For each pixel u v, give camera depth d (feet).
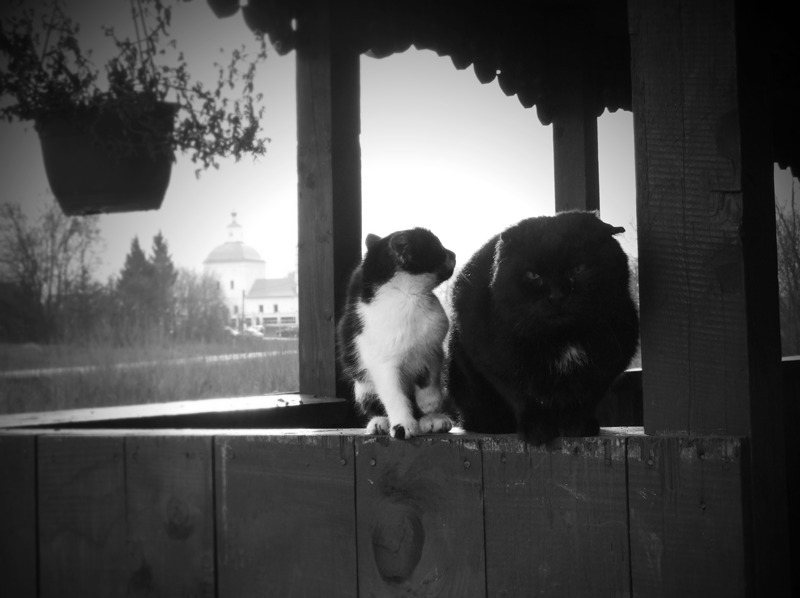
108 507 9.25
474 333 8.08
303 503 8.26
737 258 6.86
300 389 13.88
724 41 6.92
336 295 13.39
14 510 9.68
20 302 29.99
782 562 7.09
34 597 9.57
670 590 6.68
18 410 21.31
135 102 12.80
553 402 7.63
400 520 7.79
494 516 7.39
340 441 8.08
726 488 6.48
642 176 7.30
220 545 8.69
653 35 7.23
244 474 8.57
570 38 19.56
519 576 7.28
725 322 6.91
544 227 7.81
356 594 7.99
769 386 7.12
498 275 7.79
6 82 12.77
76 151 12.90
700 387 7.01
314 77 13.61
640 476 6.79
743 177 6.87
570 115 19.63
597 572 6.95
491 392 8.70
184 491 8.86
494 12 18.03
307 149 13.71
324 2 13.48
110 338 25.86
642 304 7.31
